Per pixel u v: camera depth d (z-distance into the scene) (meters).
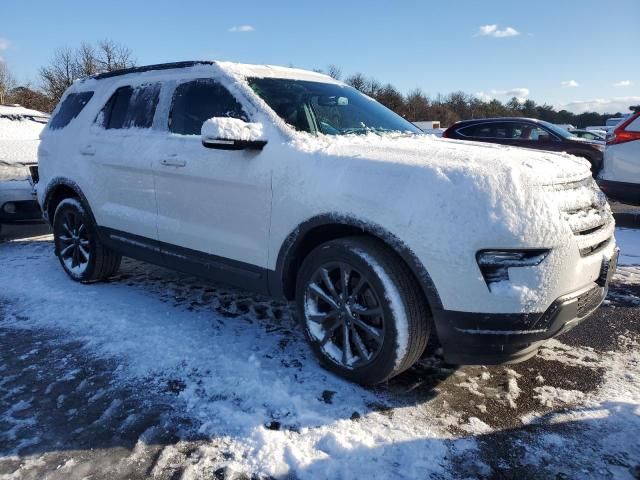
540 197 2.56
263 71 3.91
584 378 3.10
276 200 3.20
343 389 2.95
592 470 2.30
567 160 3.03
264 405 2.79
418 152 2.90
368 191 2.79
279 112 3.48
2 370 3.21
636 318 4.05
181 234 3.84
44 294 4.58
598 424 2.63
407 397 2.89
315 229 3.09
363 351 2.91
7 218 6.22
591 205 2.87
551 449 2.45
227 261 3.58
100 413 2.74
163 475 2.29
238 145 3.21
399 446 2.46
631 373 3.15
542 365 3.27
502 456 2.40
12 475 2.29
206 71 3.87
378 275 2.75
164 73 4.23
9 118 7.35
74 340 3.62
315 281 3.12
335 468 2.31
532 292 2.49
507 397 2.89
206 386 2.98
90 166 4.61
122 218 4.31
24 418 2.71
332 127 3.64
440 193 2.60
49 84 39.19
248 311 4.14
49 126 5.35
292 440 2.50
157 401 2.84
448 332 2.65
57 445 2.49
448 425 2.63
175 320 3.94
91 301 4.37
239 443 2.49
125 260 5.69
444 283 2.58
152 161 3.97
